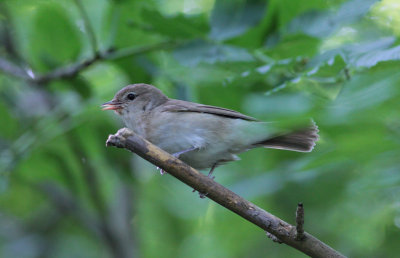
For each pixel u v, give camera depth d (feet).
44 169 41.57
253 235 47.01
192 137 29.81
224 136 29.58
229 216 46.83
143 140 22.47
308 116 26.96
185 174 22.24
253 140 29.50
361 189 35.65
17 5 37.45
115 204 48.19
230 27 30.99
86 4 38.09
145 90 33.12
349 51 27.35
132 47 34.88
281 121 27.58
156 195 49.42
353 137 31.83
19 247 51.70
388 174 34.22
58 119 38.78
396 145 31.71
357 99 25.96
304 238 21.48
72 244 52.90
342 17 29.89
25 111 41.42
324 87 29.17
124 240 45.85
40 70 38.45
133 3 33.27
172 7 39.06
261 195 36.63
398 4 37.45
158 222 50.06
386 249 43.60
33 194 51.03
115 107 33.14
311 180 38.19
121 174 41.19
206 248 48.78
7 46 39.55
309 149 29.14
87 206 48.83
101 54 34.88
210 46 31.12
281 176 37.35
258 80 29.84
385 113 29.60
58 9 36.70
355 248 44.16
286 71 29.43
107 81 42.98
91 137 40.29
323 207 41.16
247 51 31.35
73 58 37.76
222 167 42.29
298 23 30.66
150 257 50.19
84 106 37.73
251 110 30.01
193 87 35.06
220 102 34.65
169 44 33.78
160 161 22.24
